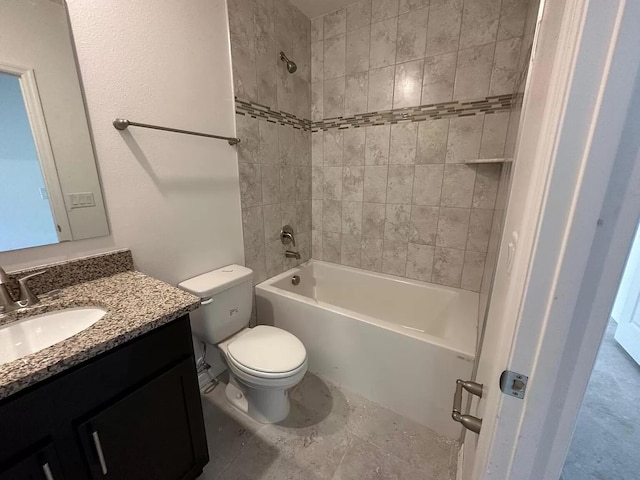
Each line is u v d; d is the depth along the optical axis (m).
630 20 0.26
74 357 0.69
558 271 0.33
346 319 1.61
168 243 1.42
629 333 2.00
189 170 1.47
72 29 1.01
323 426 1.45
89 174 1.11
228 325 1.55
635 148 0.28
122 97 1.17
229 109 1.61
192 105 1.43
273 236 2.09
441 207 1.89
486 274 1.41
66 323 0.94
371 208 2.15
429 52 1.72
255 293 2.00
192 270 1.56
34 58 0.94
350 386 1.70
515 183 0.62
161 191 1.36
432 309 1.98
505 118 1.59
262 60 1.76
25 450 0.66
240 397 1.58
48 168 1.01
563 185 0.31
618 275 0.32
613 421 1.47
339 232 2.35
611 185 0.30
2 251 0.94
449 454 1.31
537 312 0.36
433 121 1.79
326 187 2.32
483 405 0.62
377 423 1.48
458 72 1.66
